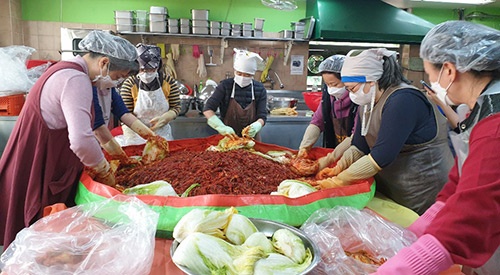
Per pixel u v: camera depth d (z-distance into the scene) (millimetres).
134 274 888
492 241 800
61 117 1455
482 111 904
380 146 1466
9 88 3234
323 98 2494
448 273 974
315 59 5844
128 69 1697
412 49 6016
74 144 1373
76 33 4602
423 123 1523
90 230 1023
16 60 3348
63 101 1407
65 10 5082
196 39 5293
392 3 5930
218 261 850
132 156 2104
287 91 5457
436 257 794
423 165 1556
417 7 6227
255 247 896
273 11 5660
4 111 3273
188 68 5367
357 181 1510
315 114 2596
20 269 855
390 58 1563
